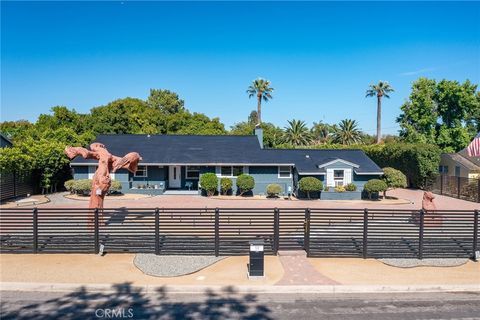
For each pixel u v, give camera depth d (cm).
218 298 1005
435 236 1412
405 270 1233
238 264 1261
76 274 1142
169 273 1162
